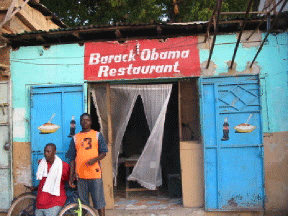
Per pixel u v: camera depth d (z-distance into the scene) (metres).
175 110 7.16
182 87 5.59
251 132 5.12
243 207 5.08
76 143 4.70
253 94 5.16
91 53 5.48
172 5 12.44
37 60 5.56
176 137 7.11
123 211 5.30
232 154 5.13
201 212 5.16
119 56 5.43
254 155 5.11
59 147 5.40
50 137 5.43
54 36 5.36
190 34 5.37
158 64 5.36
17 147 5.52
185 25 5.03
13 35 5.24
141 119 7.97
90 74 5.45
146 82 5.69
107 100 5.60
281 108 5.17
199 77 5.30
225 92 5.20
